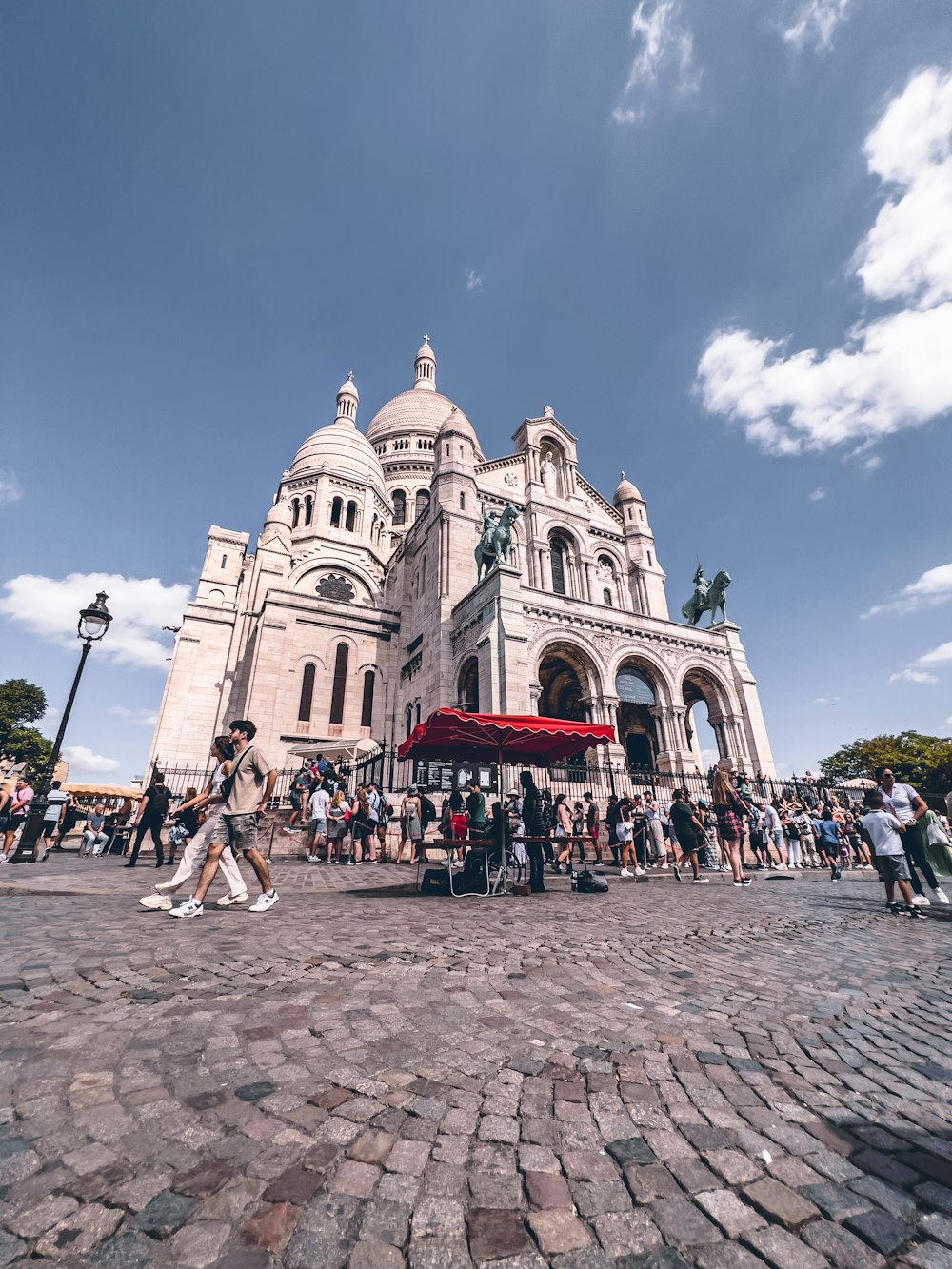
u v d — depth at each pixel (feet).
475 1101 8.63
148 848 63.36
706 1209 6.42
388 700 108.06
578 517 113.29
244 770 23.88
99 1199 6.33
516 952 17.95
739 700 90.22
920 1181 6.97
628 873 45.42
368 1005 12.59
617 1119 8.21
